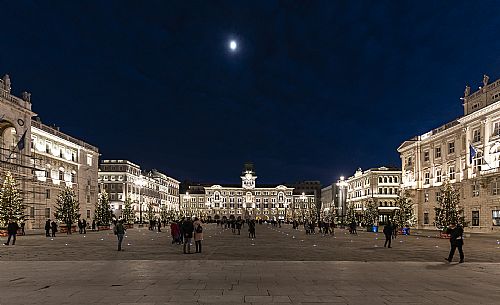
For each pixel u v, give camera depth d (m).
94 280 13.60
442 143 69.69
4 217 41.91
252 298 10.74
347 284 12.91
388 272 15.70
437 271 16.09
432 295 11.27
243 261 19.30
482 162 56.53
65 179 71.12
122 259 20.25
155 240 37.31
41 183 61.75
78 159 76.19
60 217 53.31
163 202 154.62
